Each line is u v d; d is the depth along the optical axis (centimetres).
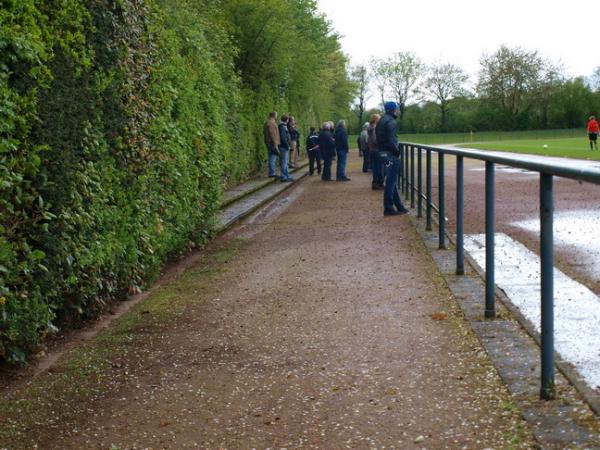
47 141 548
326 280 796
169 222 899
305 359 523
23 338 514
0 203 492
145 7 847
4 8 502
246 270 882
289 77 3200
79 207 602
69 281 586
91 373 508
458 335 556
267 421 415
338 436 390
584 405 395
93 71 664
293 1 3584
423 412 414
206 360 530
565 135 8262
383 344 550
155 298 747
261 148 2739
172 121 939
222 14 2542
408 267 841
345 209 1546
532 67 8744
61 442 396
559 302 624
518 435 370
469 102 9375
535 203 1426
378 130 1366
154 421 422
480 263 828
